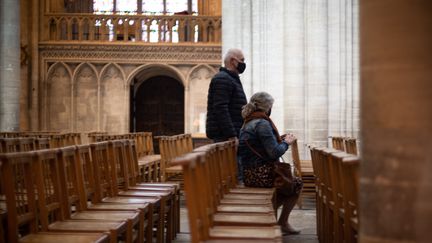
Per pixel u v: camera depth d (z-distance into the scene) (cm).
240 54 1131
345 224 709
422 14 342
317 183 1089
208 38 3203
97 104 3117
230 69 1134
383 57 352
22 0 3092
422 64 341
